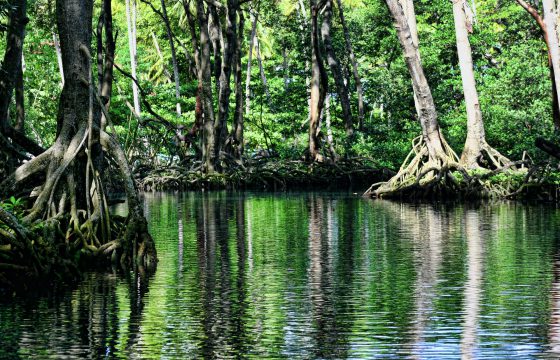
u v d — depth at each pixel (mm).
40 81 49594
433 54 45938
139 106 53250
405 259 13938
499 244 15711
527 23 45312
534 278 11859
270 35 68312
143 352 8094
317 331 8836
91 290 11289
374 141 45344
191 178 39656
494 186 28516
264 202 28875
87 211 13680
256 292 11055
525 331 8703
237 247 15703
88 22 14789
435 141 29609
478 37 45031
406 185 29562
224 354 7977
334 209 24984
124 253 13297
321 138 43188
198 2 40219
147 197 32906
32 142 18391
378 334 8672
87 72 14547
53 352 8109
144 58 69938
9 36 19641
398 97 48562
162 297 10727
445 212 23312
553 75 29953
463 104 43406
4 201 13500
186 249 15461
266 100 57719
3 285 11344
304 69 56281
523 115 34812
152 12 65438
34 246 11977
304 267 13172
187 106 58594
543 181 27766
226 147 43312
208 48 40344
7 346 8328
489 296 10578
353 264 13430
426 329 8852
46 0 40562
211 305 10211
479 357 7762
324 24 46219
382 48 55188
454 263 13391
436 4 48969
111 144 14117
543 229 18234
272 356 7895
